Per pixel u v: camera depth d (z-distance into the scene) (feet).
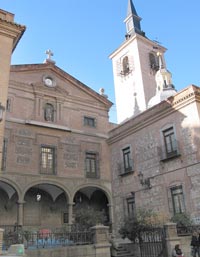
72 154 81.20
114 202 82.94
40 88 81.61
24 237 48.19
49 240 47.70
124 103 150.30
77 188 78.54
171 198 67.05
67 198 76.07
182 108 68.54
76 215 68.85
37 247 43.98
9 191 71.56
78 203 83.82
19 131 74.13
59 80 86.99
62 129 80.84
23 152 73.05
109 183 85.05
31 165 73.20
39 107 79.87
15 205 72.59
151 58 153.79
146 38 154.61
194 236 47.62
